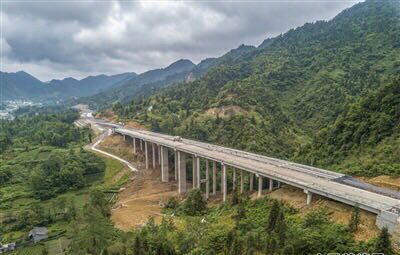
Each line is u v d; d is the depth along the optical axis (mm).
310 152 99438
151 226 72500
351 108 97688
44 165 129375
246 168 83438
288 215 62750
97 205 94375
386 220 48594
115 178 133750
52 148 164750
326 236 48375
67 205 107125
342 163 84312
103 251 58719
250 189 90688
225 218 70500
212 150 109312
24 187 123250
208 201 100312
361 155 81812
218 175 120188
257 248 48812
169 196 112500
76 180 125812
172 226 71562
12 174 132625
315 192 63938
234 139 138375
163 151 127688
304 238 47656
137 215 94188
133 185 126375
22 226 98375
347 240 47562
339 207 59688
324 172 76875
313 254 45750
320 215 56156
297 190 72750
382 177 68500
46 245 86875
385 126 82000
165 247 53438
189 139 143000
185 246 56750
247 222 61188
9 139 177625
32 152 160000
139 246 54938
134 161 149125
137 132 164625
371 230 49875
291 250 44562
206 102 191750
